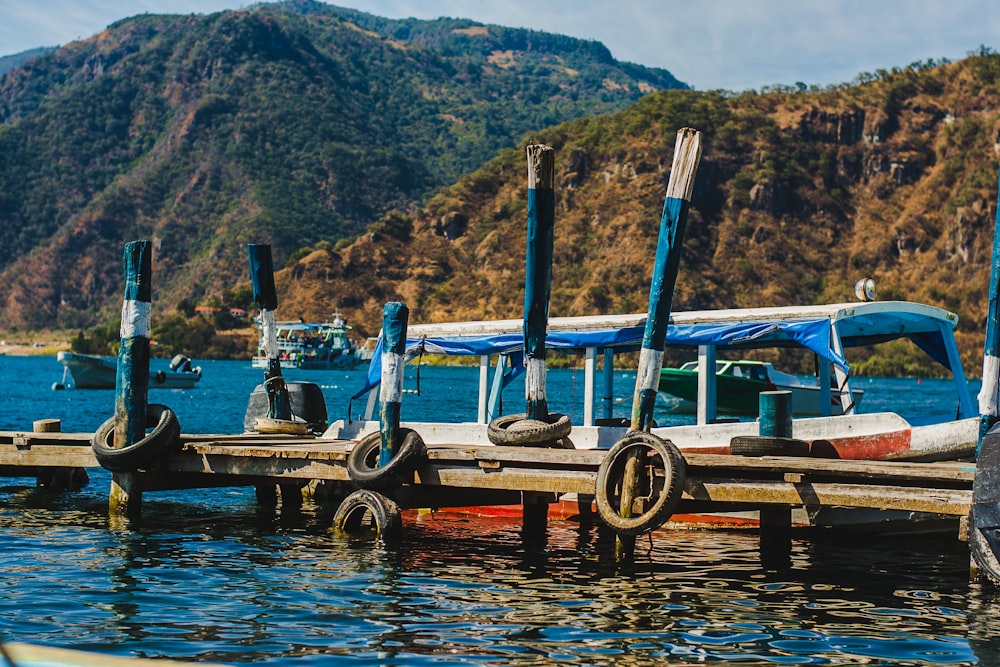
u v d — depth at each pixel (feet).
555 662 39.52
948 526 58.95
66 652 23.97
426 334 75.87
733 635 43.06
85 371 293.64
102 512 70.95
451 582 51.65
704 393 68.23
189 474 68.69
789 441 57.36
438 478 59.16
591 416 69.51
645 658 40.09
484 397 74.84
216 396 263.90
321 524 67.77
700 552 59.52
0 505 73.92
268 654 39.81
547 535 64.54
